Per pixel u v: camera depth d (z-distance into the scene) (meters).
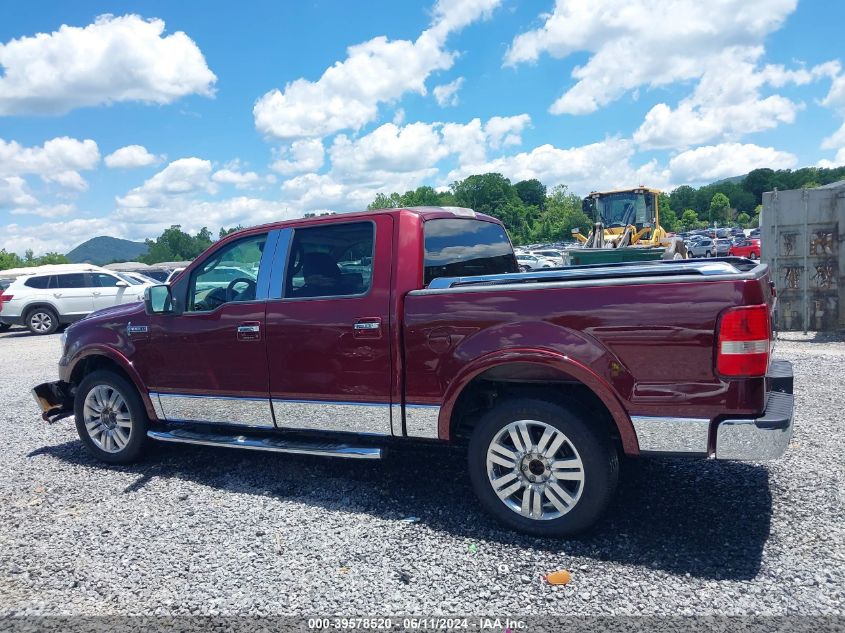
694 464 4.84
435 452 4.66
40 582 3.51
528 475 3.83
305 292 4.62
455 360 3.97
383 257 4.32
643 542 3.68
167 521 4.27
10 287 17.34
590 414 3.72
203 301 5.11
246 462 5.45
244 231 5.00
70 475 5.31
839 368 8.03
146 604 3.25
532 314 3.75
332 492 4.68
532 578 3.34
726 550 3.52
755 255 40.91
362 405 4.35
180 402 5.18
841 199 10.70
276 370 4.67
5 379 10.38
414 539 3.86
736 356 3.30
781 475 4.53
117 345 5.43
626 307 3.51
